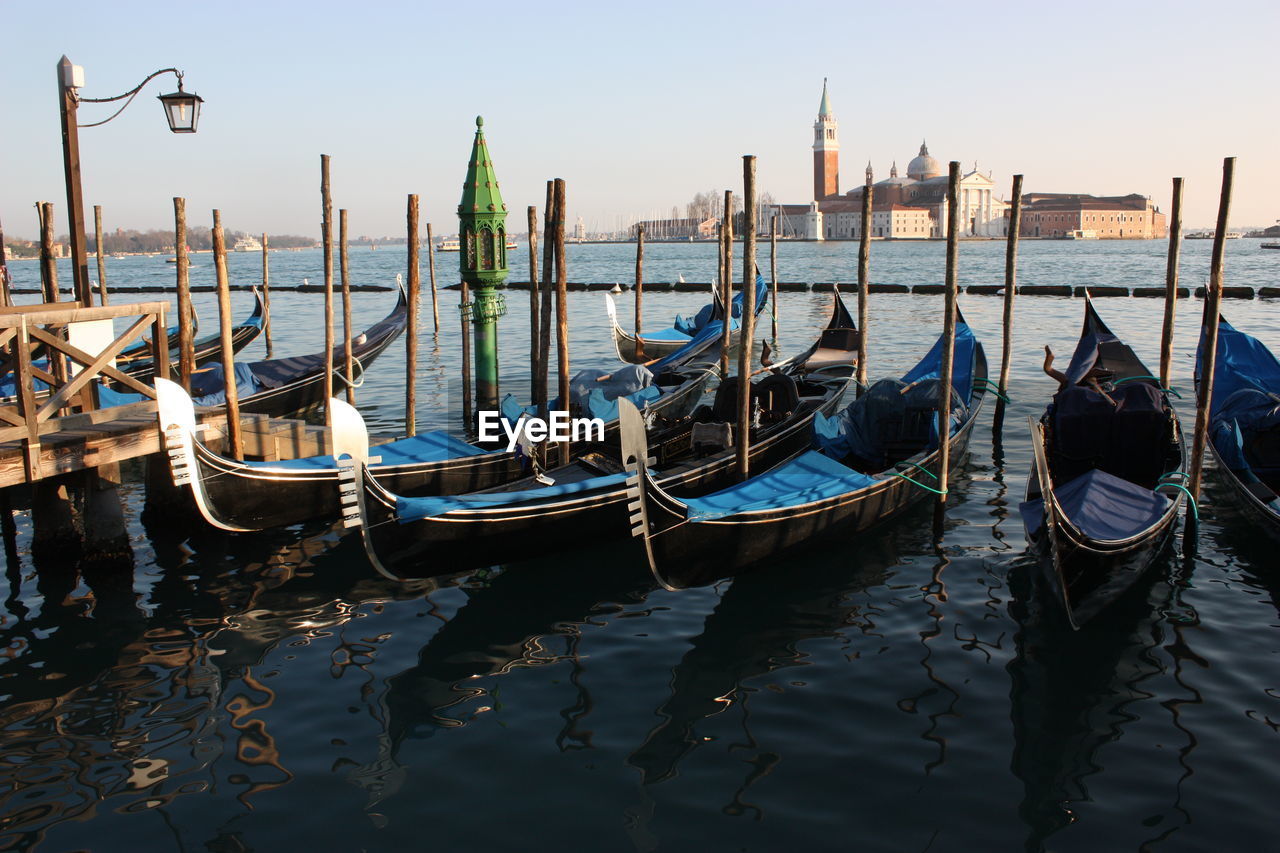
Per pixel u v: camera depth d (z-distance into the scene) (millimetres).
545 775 6758
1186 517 10281
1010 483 13195
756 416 13180
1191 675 7875
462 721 7512
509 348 28359
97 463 10039
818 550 10812
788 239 181250
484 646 8820
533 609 9609
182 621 9406
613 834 6082
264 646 8867
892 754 6887
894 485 11281
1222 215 10031
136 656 8688
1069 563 8453
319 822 6273
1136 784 6457
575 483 10695
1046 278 57469
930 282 55375
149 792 6633
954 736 7098
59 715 7680
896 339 28344
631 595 9898
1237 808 6172
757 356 25328
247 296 51594
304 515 11625
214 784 6723
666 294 48688
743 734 7219
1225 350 14367
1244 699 7469
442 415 18203
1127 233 185125
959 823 6113
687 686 7992
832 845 5934
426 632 9133
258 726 7477
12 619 9469
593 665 8414
